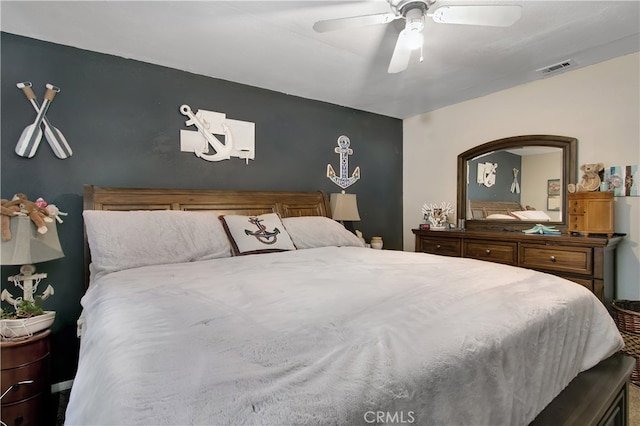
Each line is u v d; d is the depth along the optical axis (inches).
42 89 86.6
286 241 99.5
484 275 63.3
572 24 81.6
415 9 66.3
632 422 69.3
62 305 88.5
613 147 103.0
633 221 99.7
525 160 124.7
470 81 120.0
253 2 71.8
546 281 60.5
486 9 62.3
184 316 40.8
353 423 23.9
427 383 29.6
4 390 62.9
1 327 64.2
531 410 41.1
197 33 84.6
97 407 25.0
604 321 58.6
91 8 73.1
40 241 71.6
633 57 98.6
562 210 114.6
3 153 82.0
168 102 105.4
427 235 140.4
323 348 31.8
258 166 124.3
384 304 45.0
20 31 82.1
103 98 95.0
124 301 48.0
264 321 38.8
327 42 89.7
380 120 162.2
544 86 118.6
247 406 23.0
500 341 37.8
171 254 80.6
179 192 102.7
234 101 118.6
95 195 89.6
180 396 23.7
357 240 117.9
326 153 143.4
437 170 155.3
